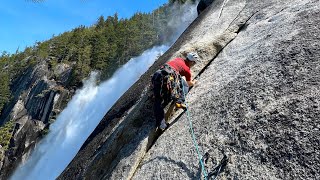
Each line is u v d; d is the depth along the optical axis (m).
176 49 11.44
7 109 115.69
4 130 97.94
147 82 10.12
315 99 4.96
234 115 5.73
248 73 6.68
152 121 7.35
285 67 6.09
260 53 7.16
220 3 12.97
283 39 7.04
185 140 6.07
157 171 5.81
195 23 13.88
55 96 106.56
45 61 124.62
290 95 5.35
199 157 5.22
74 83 110.56
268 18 8.96
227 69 7.62
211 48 9.05
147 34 112.56
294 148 4.43
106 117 10.95
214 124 5.89
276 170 4.35
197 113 6.61
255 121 5.28
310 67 5.72
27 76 124.75
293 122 4.80
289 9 8.59
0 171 90.31
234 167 4.77
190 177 5.18
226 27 10.21
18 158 91.25
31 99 112.38
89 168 8.27
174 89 6.71
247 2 11.42
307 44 6.35
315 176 3.98
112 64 111.25
